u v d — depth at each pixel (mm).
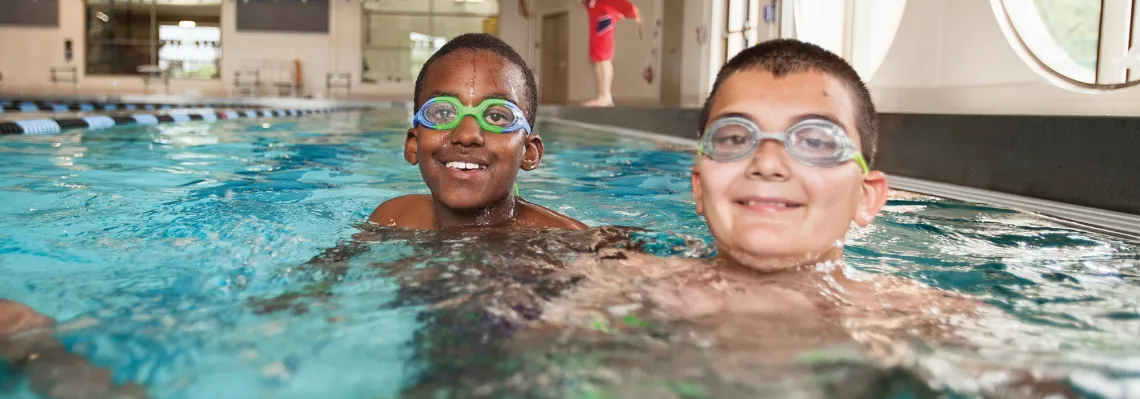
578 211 2371
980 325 1049
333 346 915
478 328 982
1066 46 4836
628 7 10352
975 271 1486
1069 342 979
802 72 1193
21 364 857
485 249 1507
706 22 11156
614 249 1555
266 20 19203
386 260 1399
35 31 18688
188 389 791
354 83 19609
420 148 1700
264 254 1476
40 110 9359
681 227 2023
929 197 2855
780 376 831
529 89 1812
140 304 1101
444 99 1654
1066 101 3584
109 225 1826
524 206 1916
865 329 1004
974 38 4371
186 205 2230
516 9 18656
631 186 3090
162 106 12211
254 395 776
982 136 3150
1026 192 2891
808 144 1145
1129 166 2391
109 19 19047
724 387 798
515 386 800
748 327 995
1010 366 882
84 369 843
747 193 1168
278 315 1040
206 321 1011
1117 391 816
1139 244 1845
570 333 964
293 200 2420
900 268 1509
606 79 10531
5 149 3951
